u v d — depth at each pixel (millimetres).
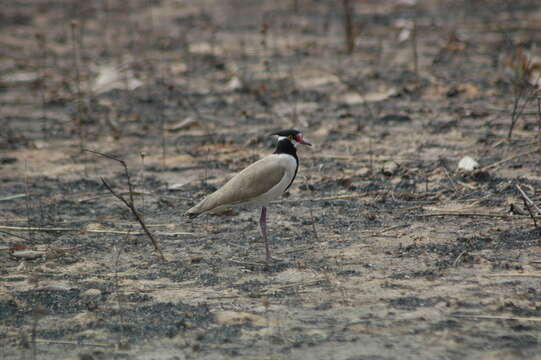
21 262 10203
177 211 12164
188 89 20094
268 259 9852
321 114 17391
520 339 7672
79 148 15969
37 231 11414
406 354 7465
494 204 11562
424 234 10594
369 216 11320
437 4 29594
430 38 24109
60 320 8500
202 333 8070
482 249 9945
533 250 9820
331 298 8781
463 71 19938
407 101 17875
